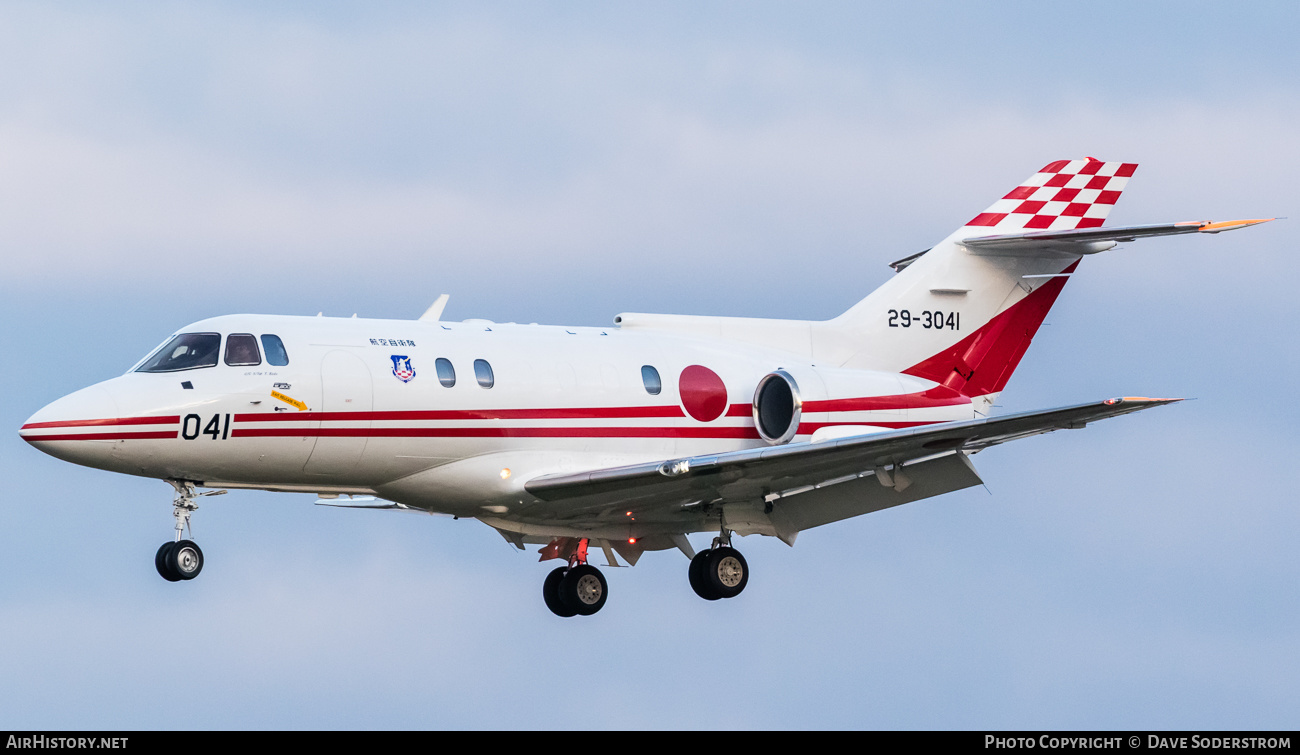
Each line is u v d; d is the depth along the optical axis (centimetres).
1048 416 5138
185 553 5531
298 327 5672
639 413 6331
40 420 5188
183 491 5612
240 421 5412
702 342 6731
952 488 5997
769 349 6881
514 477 5988
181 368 5428
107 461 5284
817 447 5534
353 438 5616
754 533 6588
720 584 6544
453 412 5816
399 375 5719
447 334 6009
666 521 6456
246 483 5669
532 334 6275
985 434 5394
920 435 5372
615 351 6394
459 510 6153
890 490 6100
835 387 6694
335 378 5581
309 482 5747
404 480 5847
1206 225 6088
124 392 5312
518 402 5988
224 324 5575
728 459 5622
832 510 6266
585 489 5912
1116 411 5038
